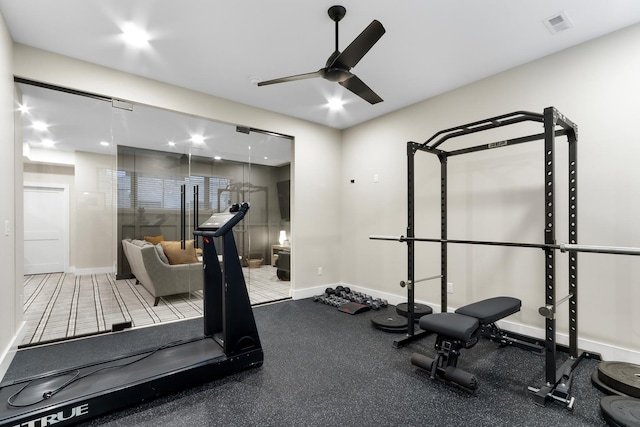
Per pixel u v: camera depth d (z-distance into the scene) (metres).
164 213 4.17
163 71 3.05
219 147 4.44
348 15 2.20
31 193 4.93
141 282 4.14
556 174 2.68
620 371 2.02
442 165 3.13
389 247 4.16
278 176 5.89
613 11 2.15
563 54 2.65
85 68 2.85
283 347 2.71
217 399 1.92
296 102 3.81
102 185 3.91
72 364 2.39
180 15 2.21
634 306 2.31
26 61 2.58
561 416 1.74
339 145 4.88
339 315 3.62
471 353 2.60
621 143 2.37
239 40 2.53
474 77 3.16
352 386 2.07
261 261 6.27
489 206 3.12
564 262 2.63
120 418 1.72
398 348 2.69
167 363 2.07
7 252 2.32
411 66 2.94
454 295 3.40
